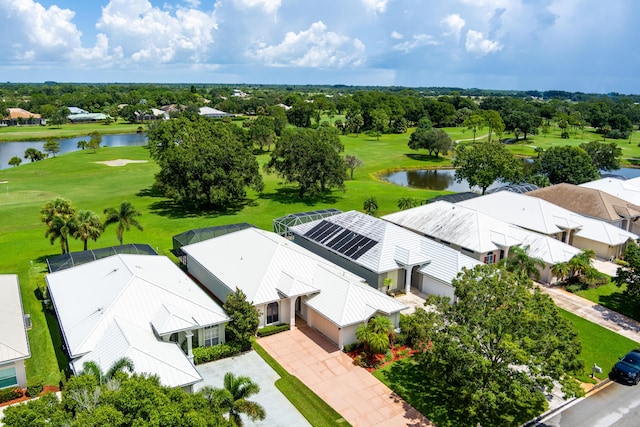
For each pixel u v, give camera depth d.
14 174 96.50
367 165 115.94
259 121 138.00
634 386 29.66
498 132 150.25
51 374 29.55
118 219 47.81
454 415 26.39
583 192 63.00
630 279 38.91
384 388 28.83
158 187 81.50
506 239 47.72
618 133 170.25
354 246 44.56
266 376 29.84
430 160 126.62
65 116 199.00
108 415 16.89
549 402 27.83
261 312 35.34
